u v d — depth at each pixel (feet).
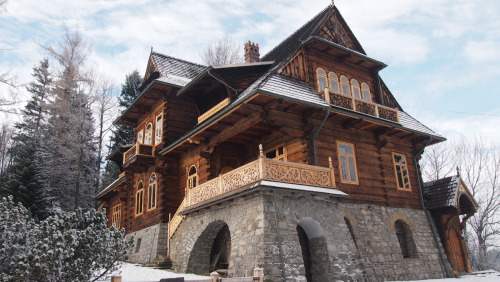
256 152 61.57
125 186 93.09
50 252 26.61
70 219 33.94
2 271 27.63
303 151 51.83
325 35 66.54
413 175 66.54
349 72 66.90
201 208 50.26
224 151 62.69
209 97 72.84
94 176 116.67
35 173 90.99
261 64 62.08
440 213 65.57
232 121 54.60
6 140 153.07
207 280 27.35
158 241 65.72
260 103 48.80
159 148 74.28
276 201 41.01
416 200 64.75
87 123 99.81
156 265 57.52
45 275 26.66
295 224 41.42
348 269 43.27
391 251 55.16
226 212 46.24
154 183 74.90
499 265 137.08
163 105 75.82
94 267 32.09
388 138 64.75
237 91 60.08
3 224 28.40
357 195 55.67
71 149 98.84
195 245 51.60
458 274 61.31
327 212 45.37
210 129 57.93
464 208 67.62
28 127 134.82
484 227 117.19
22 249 28.99
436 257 60.85
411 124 67.05
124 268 55.62
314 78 60.13
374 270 51.39
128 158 80.48
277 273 37.29
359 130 60.39
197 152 66.74
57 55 93.56
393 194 61.00
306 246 46.09
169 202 70.03
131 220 83.41
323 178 46.21
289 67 57.26
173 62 86.63
